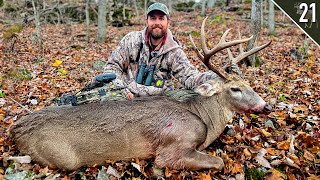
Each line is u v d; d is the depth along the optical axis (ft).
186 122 4.61
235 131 5.58
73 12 24.53
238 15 25.23
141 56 5.73
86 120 4.54
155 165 4.60
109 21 23.31
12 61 11.27
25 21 19.57
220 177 4.51
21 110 6.72
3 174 4.48
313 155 4.85
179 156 4.53
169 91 5.30
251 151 4.94
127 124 4.56
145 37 5.68
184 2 32.17
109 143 4.52
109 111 4.64
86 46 15.14
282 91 7.68
